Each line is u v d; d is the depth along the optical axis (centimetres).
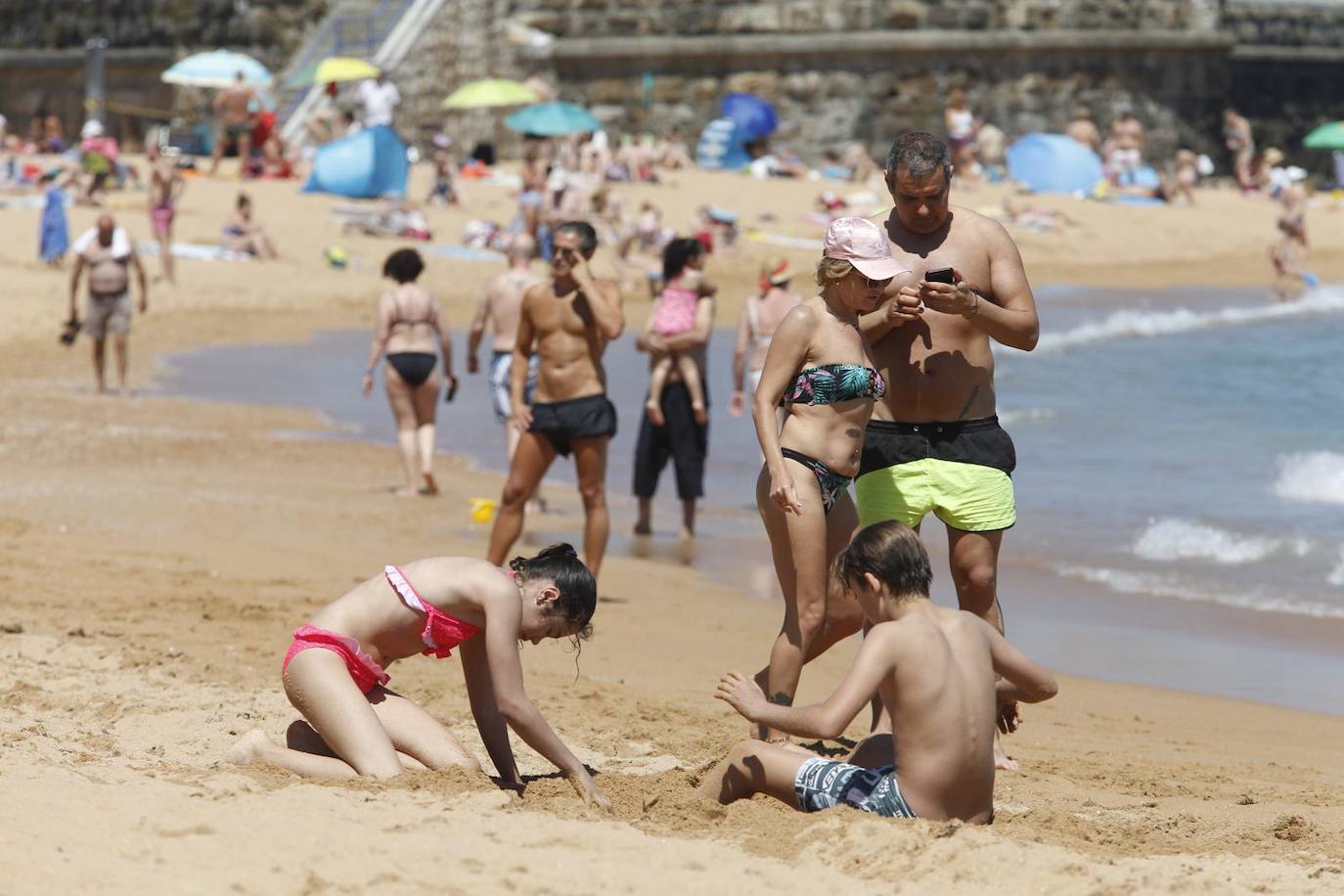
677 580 3088
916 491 1845
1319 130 14488
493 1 13300
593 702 2122
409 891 1205
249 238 8538
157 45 12850
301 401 5512
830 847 1366
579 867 1284
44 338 6656
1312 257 11388
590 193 10644
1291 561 3262
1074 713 2244
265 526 3406
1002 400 5419
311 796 1449
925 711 1423
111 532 3253
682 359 3469
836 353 1792
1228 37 13912
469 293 8356
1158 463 4306
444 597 1614
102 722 1856
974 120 12975
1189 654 2603
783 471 1758
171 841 1287
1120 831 1541
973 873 1304
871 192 11412
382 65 12594
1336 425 4906
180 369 6194
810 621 1805
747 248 9869
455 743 1623
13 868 1191
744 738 1950
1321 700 2339
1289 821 1577
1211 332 7481
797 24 12950
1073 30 13225
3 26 13550
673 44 13025
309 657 1606
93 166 9262
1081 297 9125
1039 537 3488
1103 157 13262
